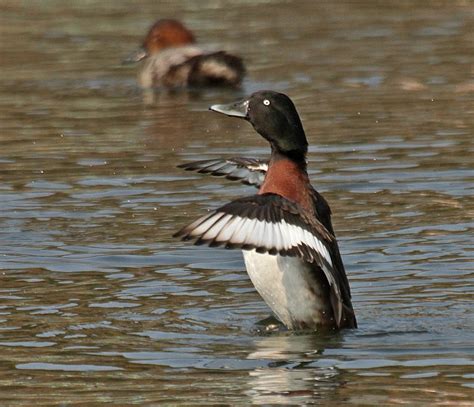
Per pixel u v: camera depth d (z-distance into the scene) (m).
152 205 13.91
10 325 9.73
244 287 10.93
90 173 15.57
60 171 15.71
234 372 8.50
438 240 12.17
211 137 17.88
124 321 9.88
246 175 11.01
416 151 16.28
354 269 11.34
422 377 8.30
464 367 8.52
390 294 10.59
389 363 8.67
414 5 31.69
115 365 8.68
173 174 15.45
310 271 9.64
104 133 18.31
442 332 9.52
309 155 16.28
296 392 8.02
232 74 22.64
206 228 8.60
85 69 24.36
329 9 31.42
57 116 19.77
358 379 8.30
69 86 22.70
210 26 28.88
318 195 10.08
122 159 16.41
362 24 28.83
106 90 22.44
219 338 9.43
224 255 12.00
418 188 14.40
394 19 29.47
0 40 27.62
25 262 11.74
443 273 11.14
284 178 10.00
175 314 10.08
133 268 11.53
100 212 13.63
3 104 20.86
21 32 28.58
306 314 9.72
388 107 19.53
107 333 9.52
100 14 30.94
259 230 8.77
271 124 10.12
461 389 8.01
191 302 10.45
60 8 31.94
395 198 13.98
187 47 24.16
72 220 13.33
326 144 16.91
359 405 7.72
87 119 19.53
